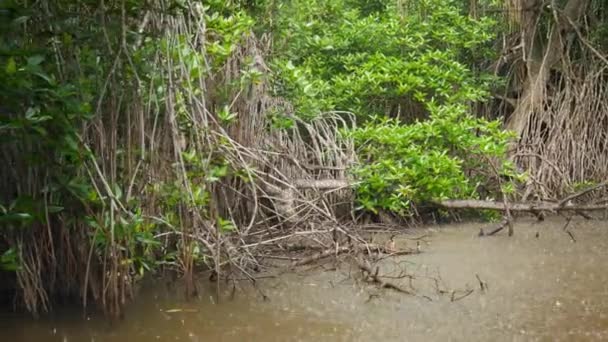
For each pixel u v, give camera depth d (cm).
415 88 907
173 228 500
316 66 909
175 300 497
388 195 770
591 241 708
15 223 432
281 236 652
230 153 589
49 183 437
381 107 941
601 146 1015
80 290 488
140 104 466
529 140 999
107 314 452
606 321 435
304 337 411
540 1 1045
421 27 977
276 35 769
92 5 447
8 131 423
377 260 610
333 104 885
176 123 494
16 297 480
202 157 521
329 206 716
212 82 611
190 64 502
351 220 782
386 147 791
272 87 745
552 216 874
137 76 445
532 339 402
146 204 493
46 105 405
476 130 995
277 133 762
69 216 471
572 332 414
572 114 1018
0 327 437
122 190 480
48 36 428
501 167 861
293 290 523
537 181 905
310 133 807
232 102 633
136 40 465
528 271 573
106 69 461
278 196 713
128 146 461
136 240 481
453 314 454
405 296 500
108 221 446
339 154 805
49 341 411
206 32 591
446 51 959
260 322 443
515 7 1051
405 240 722
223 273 565
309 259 607
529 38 1056
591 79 1029
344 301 490
